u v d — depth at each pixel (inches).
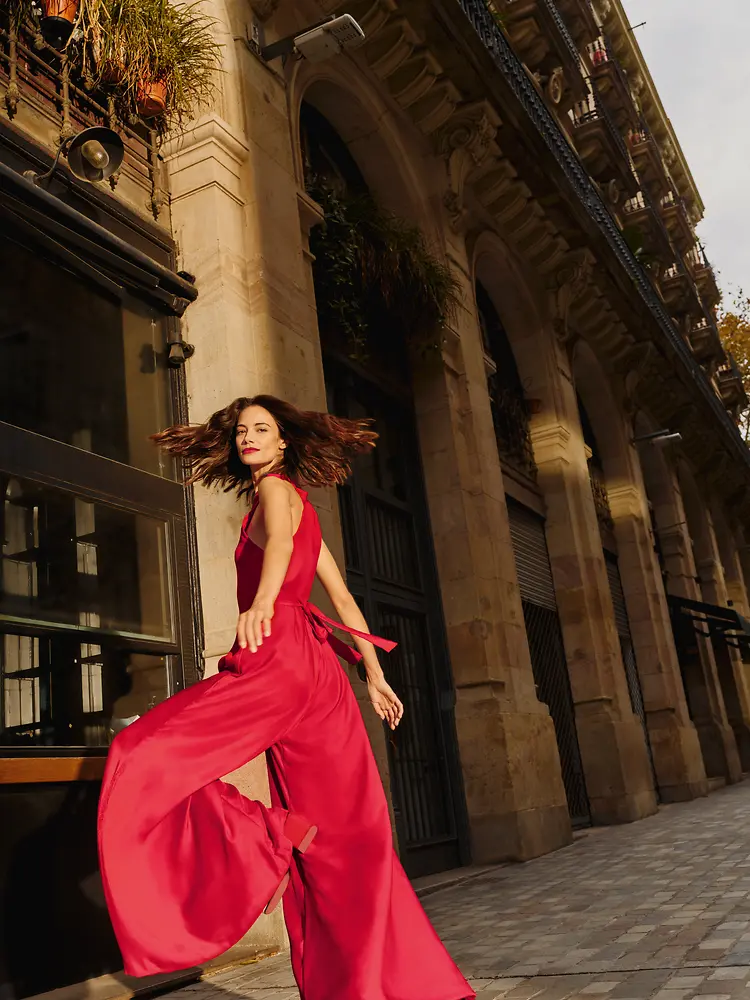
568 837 331.0
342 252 276.2
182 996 138.8
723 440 818.2
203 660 190.2
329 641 95.4
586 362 568.7
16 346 165.2
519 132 396.2
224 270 215.8
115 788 77.9
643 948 136.4
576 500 468.8
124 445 187.0
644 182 960.3
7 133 169.5
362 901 83.4
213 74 231.0
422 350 340.5
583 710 437.1
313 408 233.5
